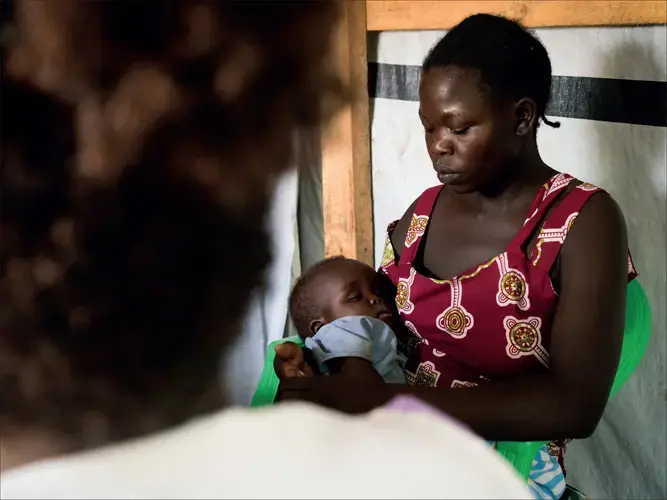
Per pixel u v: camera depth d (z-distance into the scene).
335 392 1.36
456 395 1.34
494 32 1.43
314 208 2.74
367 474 0.50
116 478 0.47
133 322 0.48
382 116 2.57
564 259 1.42
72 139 0.46
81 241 0.46
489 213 1.56
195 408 0.52
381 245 2.68
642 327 1.58
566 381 1.34
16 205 0.46
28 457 0.48
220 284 0.49
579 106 2.14
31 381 0.47
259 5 0.48
